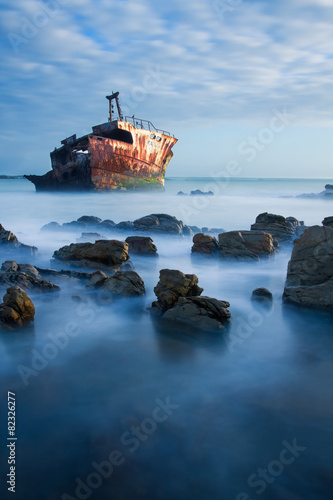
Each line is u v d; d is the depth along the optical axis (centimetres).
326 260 1265
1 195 7712
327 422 669
